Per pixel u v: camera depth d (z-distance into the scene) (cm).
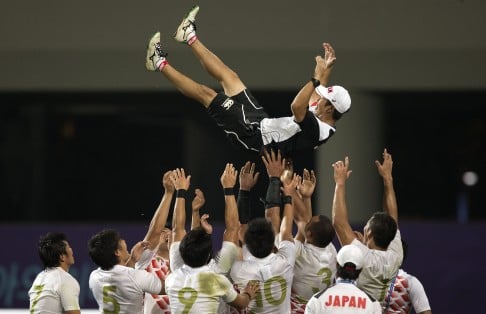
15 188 7119
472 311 4353
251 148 2477
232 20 5134
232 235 2369
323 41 5125
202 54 2548
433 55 5119
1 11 5278
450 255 4388
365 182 5441
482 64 5103
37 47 5272
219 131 7425
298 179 2467
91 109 7538
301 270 2447
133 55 5244
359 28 5119
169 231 2553
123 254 2411
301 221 2580
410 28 5116
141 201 7750
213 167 7450
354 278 2259
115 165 7731
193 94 2512
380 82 5147
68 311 2405
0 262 4609
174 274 2295
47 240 2438
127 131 7731
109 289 2388
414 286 2578
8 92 5528
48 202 7519
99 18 5231
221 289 2266
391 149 7581
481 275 4362
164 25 5172
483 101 6378
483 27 5084
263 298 2331
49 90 5362
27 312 3284
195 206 2470
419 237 4406
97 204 7681
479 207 7512
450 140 7550
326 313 2228
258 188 6612
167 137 7875
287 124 2448
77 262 4525
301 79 5141
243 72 5159
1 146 7075
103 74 5275
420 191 7569
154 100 6519
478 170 7512
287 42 5138
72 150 7644
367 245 2442
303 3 5122
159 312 2503
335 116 2552
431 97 6150
